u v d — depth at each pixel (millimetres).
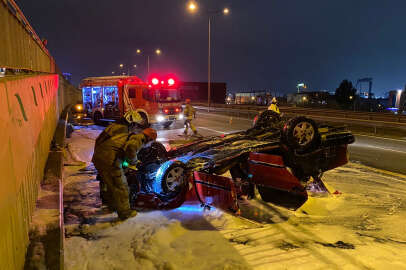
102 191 4652
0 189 1758
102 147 4070
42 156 5094
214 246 3486
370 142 12977
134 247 3443
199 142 5777
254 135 5680
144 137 4152
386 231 3957
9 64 3330
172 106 17000
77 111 24922
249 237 3760
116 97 16297
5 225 1838
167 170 4227
